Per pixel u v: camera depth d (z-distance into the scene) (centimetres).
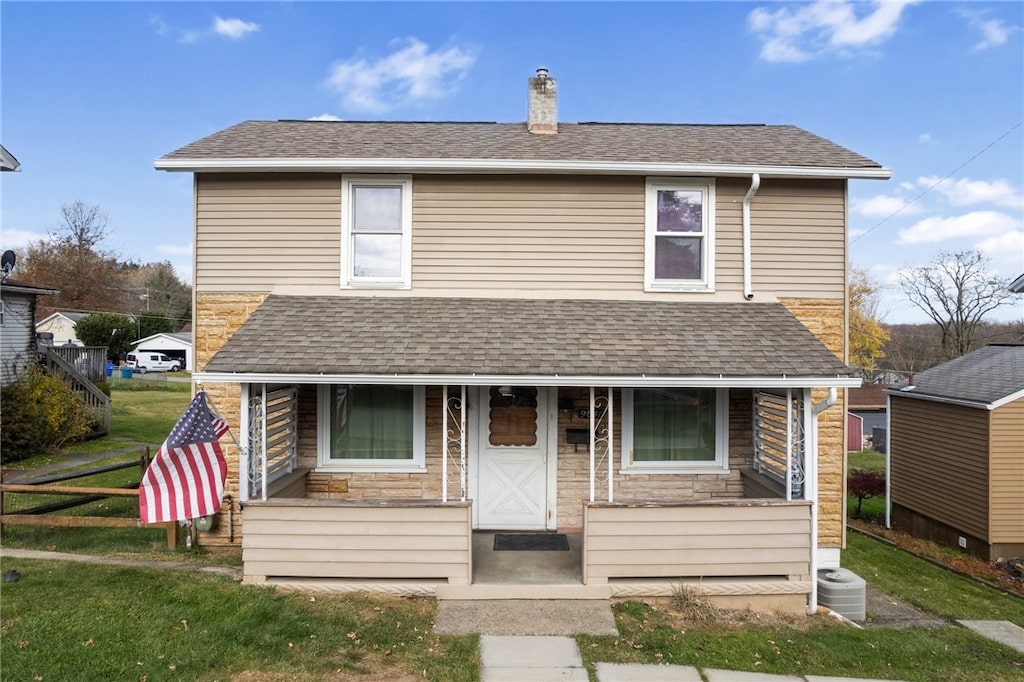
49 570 702
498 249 889
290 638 584
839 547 877
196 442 676
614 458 877
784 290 896
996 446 1369
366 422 877
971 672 612
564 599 689
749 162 872
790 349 761
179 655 536
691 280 902
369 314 823
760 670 575
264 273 877
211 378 684
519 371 695
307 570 683
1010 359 1588
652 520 695
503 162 855
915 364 4509
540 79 1059
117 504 1098
